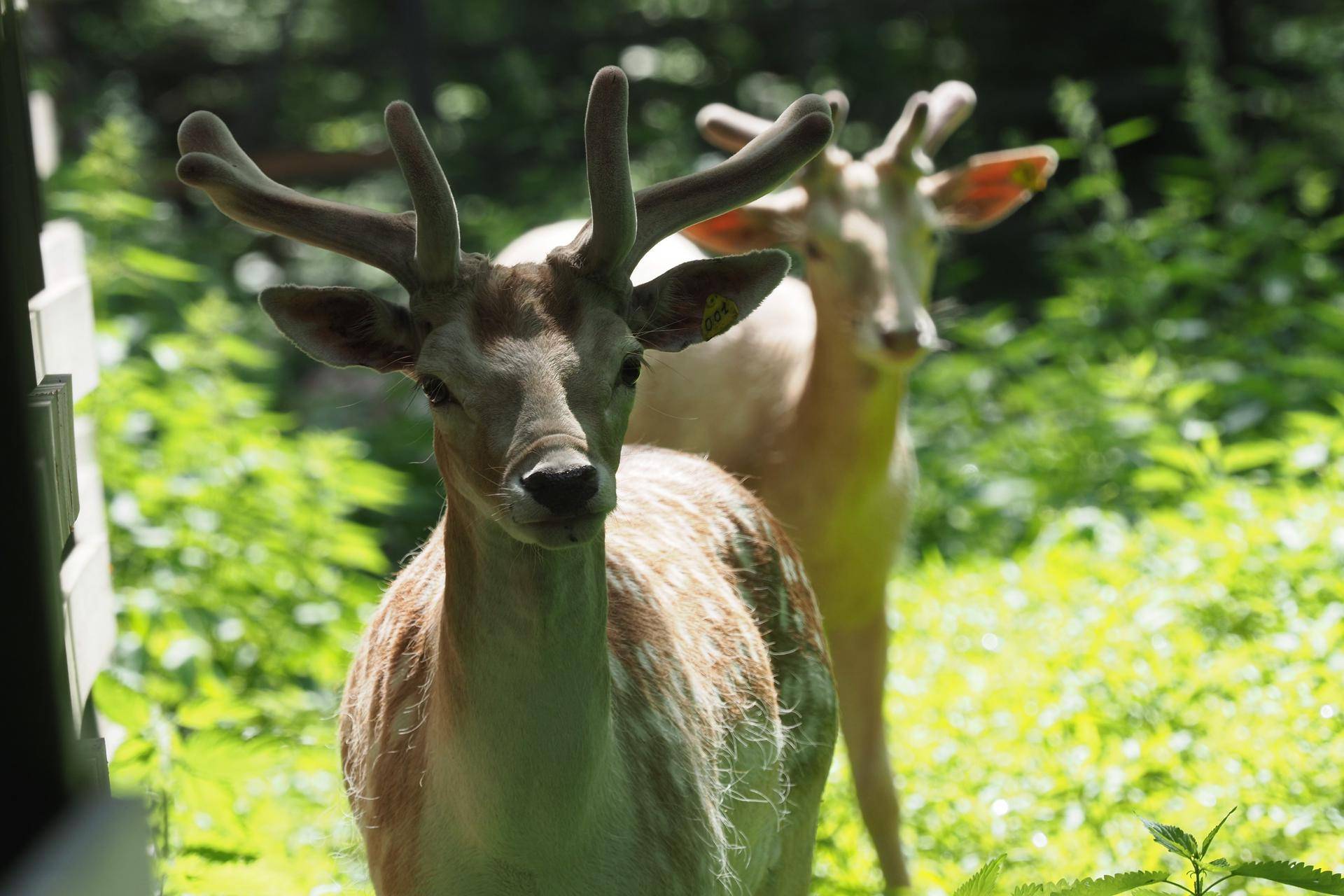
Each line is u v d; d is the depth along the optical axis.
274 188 5.65
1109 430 15.00
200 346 15.10
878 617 9.50
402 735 5.81
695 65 27.23
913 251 9.61
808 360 10.03
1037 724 9.36
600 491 4.90
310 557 12.48
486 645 5.24
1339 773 8.26
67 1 28.17
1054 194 23.05
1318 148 22.55
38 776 3.89
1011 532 14.77
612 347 5.27
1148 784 8.55
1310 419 12.59
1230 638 10.37
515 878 5.41
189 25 30.80
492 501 5.05
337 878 7.67
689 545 6.73
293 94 29.78
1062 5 25.17
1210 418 15.48
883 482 9.38
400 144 5.27
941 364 17.41
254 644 11.63
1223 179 18.83
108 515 11.70
